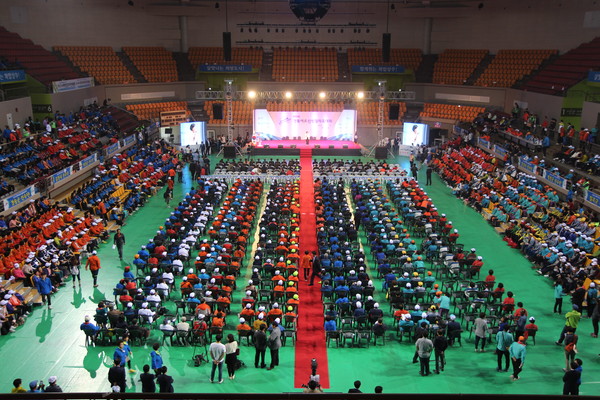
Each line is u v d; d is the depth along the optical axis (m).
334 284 23.70
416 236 31.70
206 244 26.45
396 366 18.69
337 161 46.19
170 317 20.28
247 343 20.19
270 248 26.98
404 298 22.56
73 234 28.28
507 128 47.22
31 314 22.28
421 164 49.25
